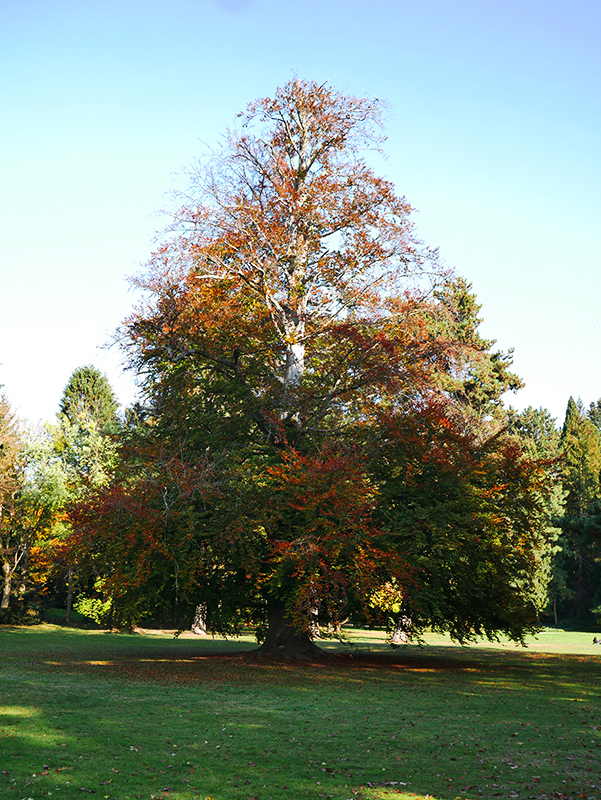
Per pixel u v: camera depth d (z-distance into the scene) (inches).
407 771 341.7
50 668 743.7
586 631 2300.7
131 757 348.8
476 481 859.4
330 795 299.7
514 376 1798.7
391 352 839.1
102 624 1728.6
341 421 960.3
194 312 831.1
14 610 1704.0
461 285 1695.4
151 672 712.4
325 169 932.0
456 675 753.0
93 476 1723.7
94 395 2475.4
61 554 809.5
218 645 1250.6
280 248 880.9
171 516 751.7
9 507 1700.3
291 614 750.5
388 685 653.3
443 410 887.7
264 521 767.7
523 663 926.4
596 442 2785.4
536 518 906.1
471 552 808.3
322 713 488.7
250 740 396.8
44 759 336.8
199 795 293.4
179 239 873.5
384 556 726.5
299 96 949.8
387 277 911.0
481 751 385.4
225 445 882.1
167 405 887.7
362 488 724.0
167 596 858.1
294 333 873.5
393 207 906.7
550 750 389.1
